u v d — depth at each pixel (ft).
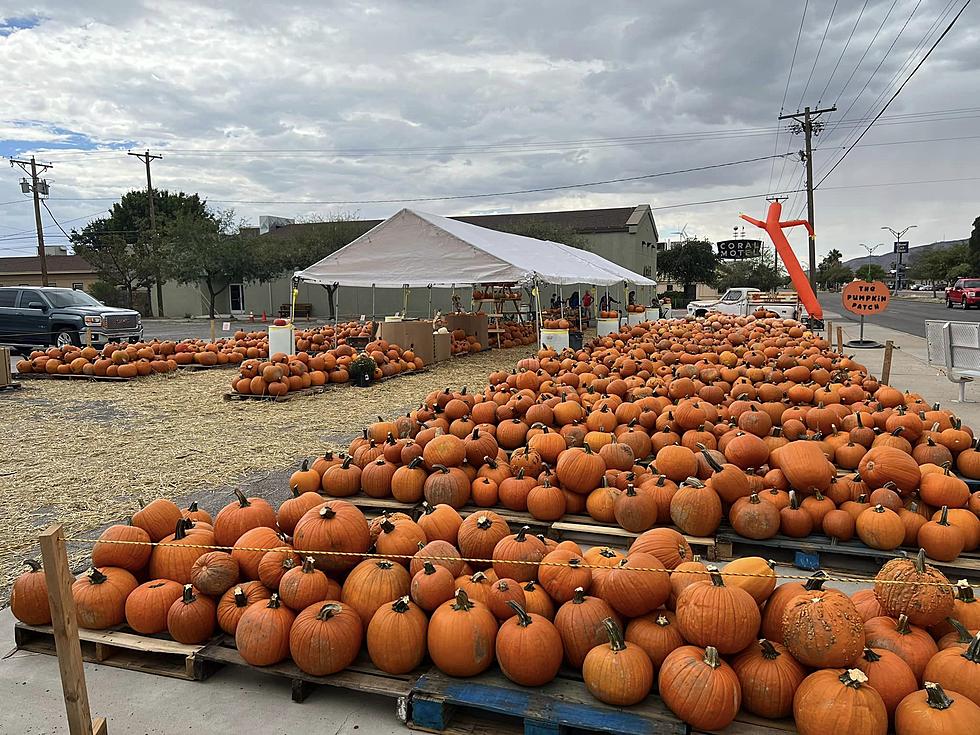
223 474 20.81
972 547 13.96
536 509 15.37
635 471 16.46
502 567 10.87
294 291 49.75
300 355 38.27
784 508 14.62
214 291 133.69
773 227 81.10
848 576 13.87
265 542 11.36
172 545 11.61
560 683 9.21
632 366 29.76
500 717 9.23
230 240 121.49
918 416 19.30
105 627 10.98
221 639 10.61
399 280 48.65
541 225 136.36
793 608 8.58
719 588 8.89
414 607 9.87
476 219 166.40
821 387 25.48
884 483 14.76
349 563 10.98
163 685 10.18
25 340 59.57
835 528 14.19
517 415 20.79
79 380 41.50
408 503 16.21
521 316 77.56
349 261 49.67
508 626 9.24
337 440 25.43
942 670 8.26
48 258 190.49
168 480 20.03
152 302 146.41
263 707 9.63
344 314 130.00
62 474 20.53
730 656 8.84
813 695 7.87
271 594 10.80
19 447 24.00
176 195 189.98
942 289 255.29
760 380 28.02
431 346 48.49
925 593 9.21
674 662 8.46
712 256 189.67
